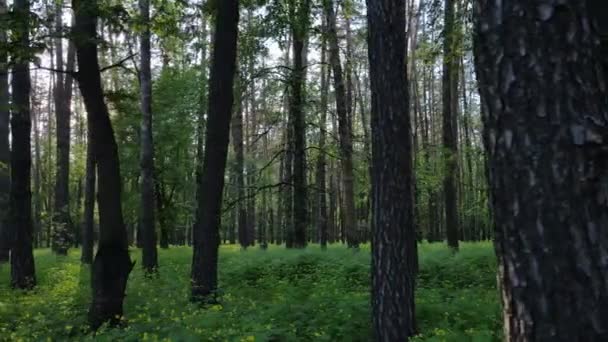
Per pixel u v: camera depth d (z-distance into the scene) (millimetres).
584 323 2471
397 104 7203
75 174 44375
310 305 8555
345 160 18641
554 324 2520
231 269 14602
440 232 46125
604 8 2652
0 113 15016
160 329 7297
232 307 8852
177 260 19578
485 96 2797
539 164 2590
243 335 6559
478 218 34406
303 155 18375
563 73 2588
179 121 25328
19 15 8422
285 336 6949
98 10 8656
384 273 7094
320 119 19359
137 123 24562
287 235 21328
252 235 43281
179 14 11656
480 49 2826
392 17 7266
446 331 6930
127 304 9789
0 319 9250
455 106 21953
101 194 8742
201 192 10477
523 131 2635
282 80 17062
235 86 16922
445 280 12312
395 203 7125
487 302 8945
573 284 2498
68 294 11750
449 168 18797
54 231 23281
